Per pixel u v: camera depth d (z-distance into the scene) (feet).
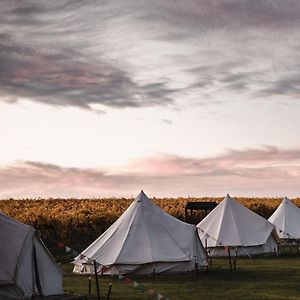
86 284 77.56
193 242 89.92
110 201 241.96
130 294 69.51
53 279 67.05
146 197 93.97
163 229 89.97
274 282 79.30
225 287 74.84
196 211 174.50
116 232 90.02
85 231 137.80
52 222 133.18
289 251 129.70
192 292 71.05
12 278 62.39
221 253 113.09
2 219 66.13
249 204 207.92
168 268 86.33
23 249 64.59
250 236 114.21
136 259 85.56
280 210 137.49
